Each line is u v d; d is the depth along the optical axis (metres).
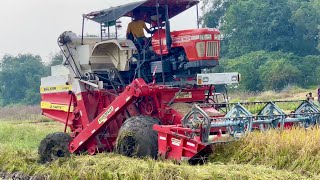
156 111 13.95
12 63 77.44
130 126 12.90
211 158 11.72
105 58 15.41
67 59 15.67
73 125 15.88
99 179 11.53
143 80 13.48
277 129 12.11
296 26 64.94
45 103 17.12
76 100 15.65
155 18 14.85
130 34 15.25
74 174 12.23
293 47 65.31
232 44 68.38
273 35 65.12
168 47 14.19
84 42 15.76
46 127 27.89
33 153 16.17
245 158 11.23
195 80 13.98
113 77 15.17
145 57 14.77
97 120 14.07
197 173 10.13
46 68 75.94
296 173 10.16
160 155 12.30
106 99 15.18
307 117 13.23
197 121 11.49
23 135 22.30
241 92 52.78
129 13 15.02
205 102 14.45
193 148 11.56
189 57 13.83
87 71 15.47
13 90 75.75
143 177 10.74
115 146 13.63
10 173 13.95
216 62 14.00
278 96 47.19
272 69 57.31
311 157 10.68
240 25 67.19
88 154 14.53
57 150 14.68
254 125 12.58
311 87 57.19
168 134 12.16
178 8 15.34
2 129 22.88
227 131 12.03
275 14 65.00
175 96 13.73
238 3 67.88
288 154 10.92
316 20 64.81
